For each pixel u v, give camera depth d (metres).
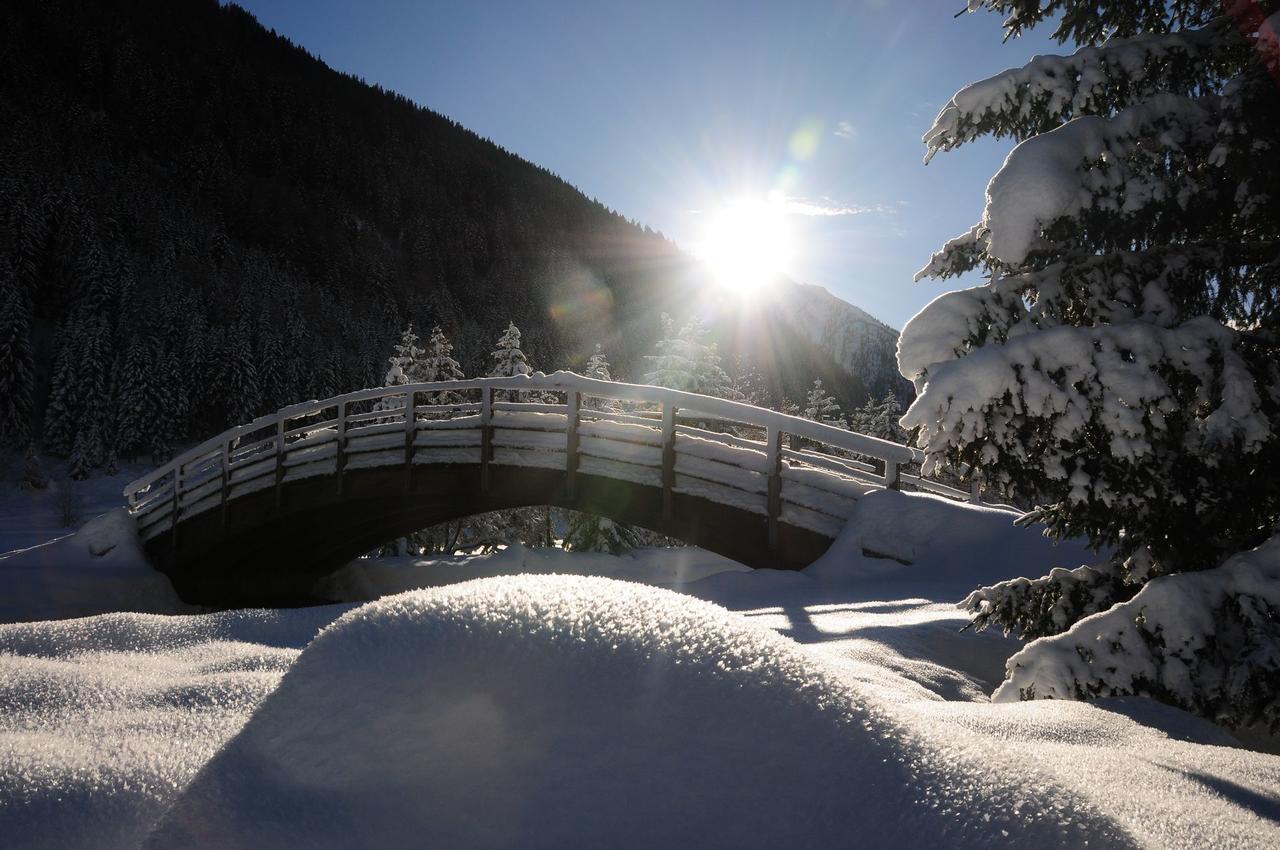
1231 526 4.21
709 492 10.72
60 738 1.43
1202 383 4.11
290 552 16.38
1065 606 4.52
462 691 1.21
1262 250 4.48
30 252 75.00
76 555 15.62
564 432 12.07
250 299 82.12
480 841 0.98
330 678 1.25
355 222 153.75
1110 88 4.77
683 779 1.06
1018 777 1.09
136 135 144.00
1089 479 4.11
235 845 0.96
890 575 8.50
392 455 13.58
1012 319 4.41
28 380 60.12
